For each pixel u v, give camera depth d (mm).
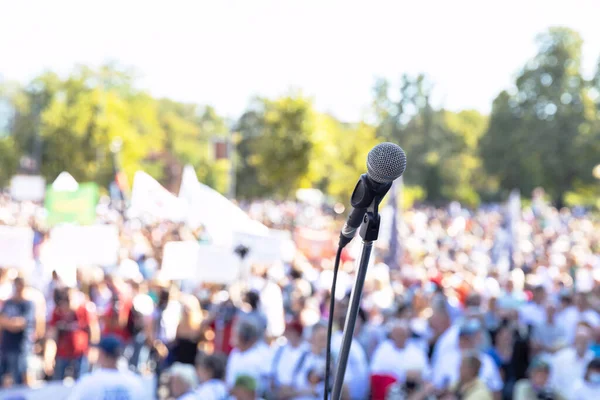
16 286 9797
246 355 6645
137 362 10516
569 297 9133
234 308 9023
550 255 17953
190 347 8844
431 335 8250
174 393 5520
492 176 69375
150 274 14383
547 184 65562
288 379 6449
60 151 59594
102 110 59312
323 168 44219
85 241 12430
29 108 76938
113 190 39969
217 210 13656
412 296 10867
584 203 68938
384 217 18500
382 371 6785
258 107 79688
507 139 66875
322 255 17812
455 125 93875
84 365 10344
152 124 85312
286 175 42281
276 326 9836
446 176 87000
